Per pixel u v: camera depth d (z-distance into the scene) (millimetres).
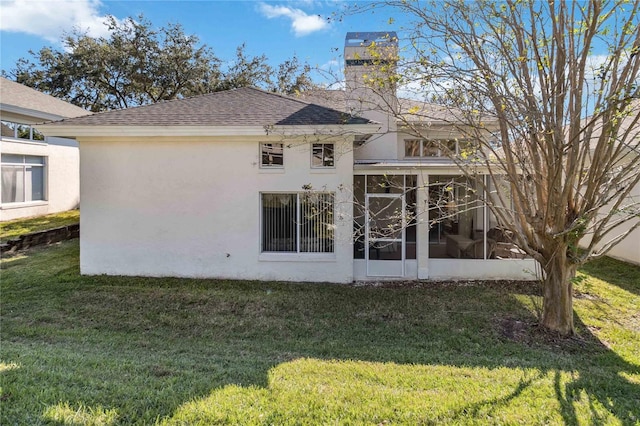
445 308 8391
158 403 3609
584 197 6465
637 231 11805
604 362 5836
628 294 9250
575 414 3828
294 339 6762
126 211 10727
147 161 10617
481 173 9289
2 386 3684
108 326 7230
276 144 10516
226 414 3484
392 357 5781
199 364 5016
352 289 9836
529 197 6828
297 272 10609
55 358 4797
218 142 10484
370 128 9711
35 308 7984
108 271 10820
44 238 14555
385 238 10461
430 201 9391
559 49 5879
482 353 6215
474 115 6703
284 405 3762
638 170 6621
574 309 8297
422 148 14352
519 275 10688
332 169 10383
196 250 10695
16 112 16531
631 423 3674
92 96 29672
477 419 3658
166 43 28234
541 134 6137
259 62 29281
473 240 10789
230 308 8359
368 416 3619
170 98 29203
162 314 7930
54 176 20031
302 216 10664
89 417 3211
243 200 10555
